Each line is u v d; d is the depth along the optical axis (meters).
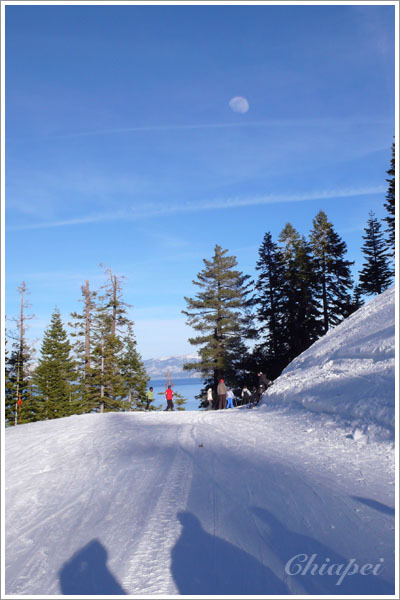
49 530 4.75
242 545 3.96
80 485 6.54
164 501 5.42
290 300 45.22
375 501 4.85
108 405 47.44
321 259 46.81
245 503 5.11
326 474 6.08
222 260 49.50
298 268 45.97
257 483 5.90
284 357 44.47
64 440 10.87
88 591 3.31
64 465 8.02
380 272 50.22
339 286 46.88
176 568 3.59
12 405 48.19
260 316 48.69
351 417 9.12
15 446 10.42
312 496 5.18
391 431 7.41
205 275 49.59
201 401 48.44
